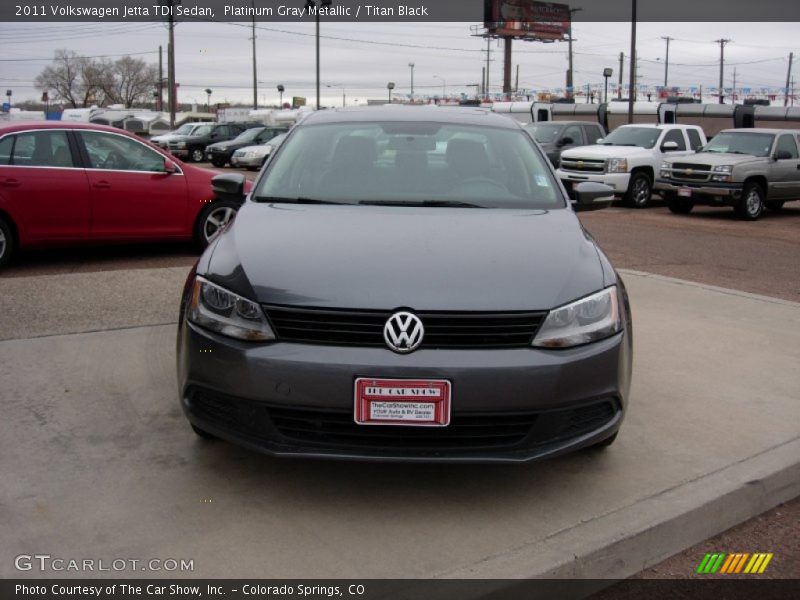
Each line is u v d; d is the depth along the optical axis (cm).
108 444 369
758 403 445
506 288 315
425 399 298
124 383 445
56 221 813
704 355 534
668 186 1636
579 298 321
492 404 300
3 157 785
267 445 308
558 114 3512
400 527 306
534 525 309
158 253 912
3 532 294
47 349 500
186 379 326
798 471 365
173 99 4525
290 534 300
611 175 1716
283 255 334
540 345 309
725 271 932
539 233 370
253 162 2848
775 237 1298
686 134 1870
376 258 330
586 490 338
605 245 1125
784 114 2867
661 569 308
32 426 386
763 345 560
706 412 430
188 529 301
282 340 307
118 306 613
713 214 1698
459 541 297
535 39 7394
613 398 325
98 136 844
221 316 318
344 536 299
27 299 628
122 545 289
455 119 498
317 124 490
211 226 919
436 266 326
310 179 435
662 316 636
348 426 304
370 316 303
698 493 335
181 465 351
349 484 340
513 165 455
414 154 455
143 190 862
